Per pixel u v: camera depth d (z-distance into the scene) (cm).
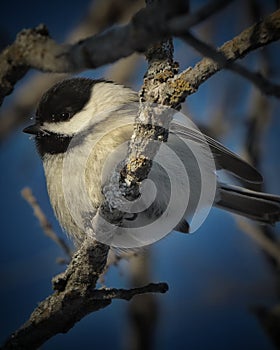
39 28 389
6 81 405
